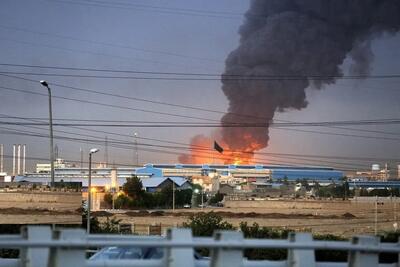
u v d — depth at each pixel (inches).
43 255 1362.0
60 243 1184.2
